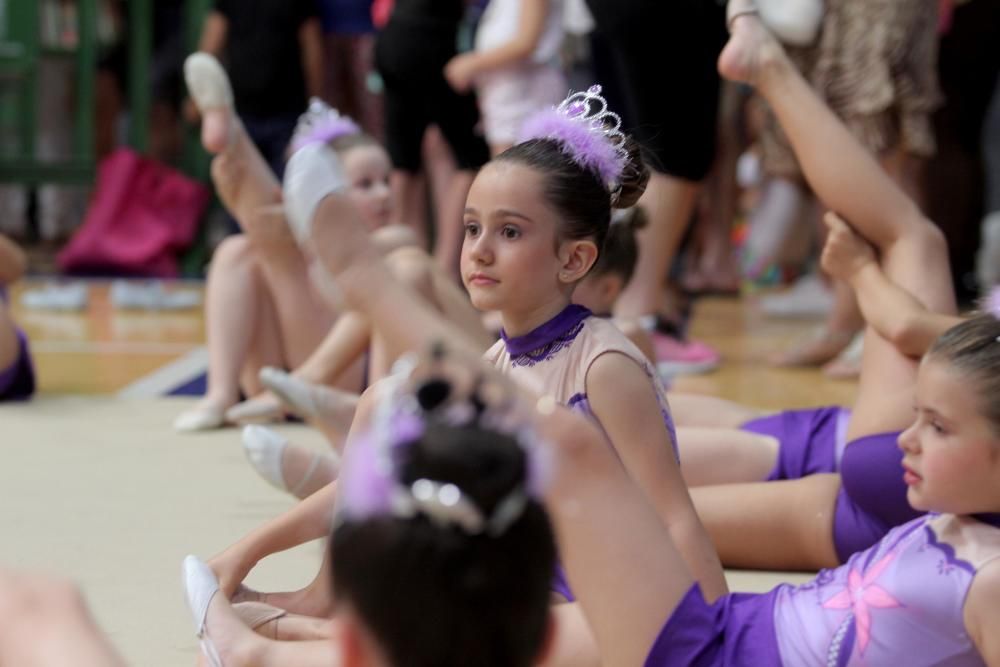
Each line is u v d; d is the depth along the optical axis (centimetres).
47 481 902
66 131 2402
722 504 741
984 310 632
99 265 2173
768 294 2112
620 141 612
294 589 690
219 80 1027
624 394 563
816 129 816
